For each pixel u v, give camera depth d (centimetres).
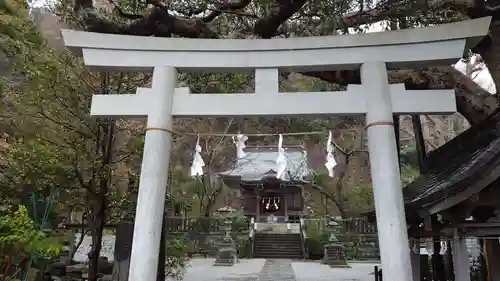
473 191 457
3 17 795
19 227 513
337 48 425
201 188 2520
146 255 371
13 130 775
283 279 1433
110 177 809
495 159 428
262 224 2747
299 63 426
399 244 356
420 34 413
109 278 854
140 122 891
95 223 793
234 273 1576
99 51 438
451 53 408
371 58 417
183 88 427
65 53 811
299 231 2516
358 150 2303
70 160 756
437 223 571
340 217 2408
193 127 2005
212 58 436
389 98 405
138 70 445
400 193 374
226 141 2606
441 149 778
